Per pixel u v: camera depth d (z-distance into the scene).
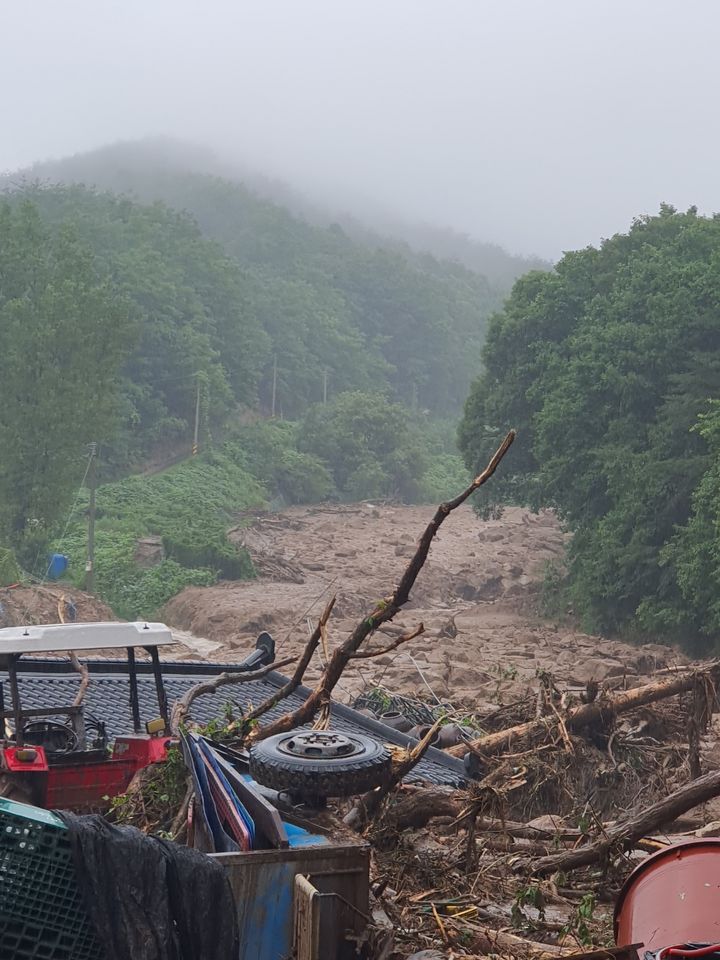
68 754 9.79
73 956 5.74
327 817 7.07
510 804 14.06
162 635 9.80
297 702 16.59
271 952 6.20
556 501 58.50
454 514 116.62
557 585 57.88
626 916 6.52
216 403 141.00
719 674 19.14
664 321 48.66
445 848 9.38
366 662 32.81
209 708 15.44
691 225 56.94
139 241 173.62
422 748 9.19
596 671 33.56
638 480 46.00
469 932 7.43
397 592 9.90
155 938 5.71
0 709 10.78
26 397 65.38
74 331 65.25
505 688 28.09
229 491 115.00
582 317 57.75
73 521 87.50
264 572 73.38
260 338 180.00
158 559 74.19
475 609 60.38
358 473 133.75
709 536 40.53
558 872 9.51
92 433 65.81
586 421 51.00
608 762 17.16
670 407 46.28
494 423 61.00
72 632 9.52
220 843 6.82
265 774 7.22
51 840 5.71
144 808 8.16
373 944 6.44
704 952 5.70
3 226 76.31
